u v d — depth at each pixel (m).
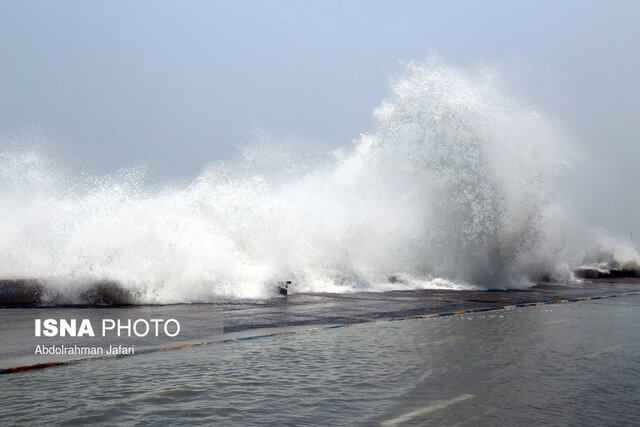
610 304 11.91
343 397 4.20
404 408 3.95
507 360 5.62
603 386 4.62
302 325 7.81
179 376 4.79
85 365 5.18
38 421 3.58
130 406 3.91
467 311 9.86
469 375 4.95
